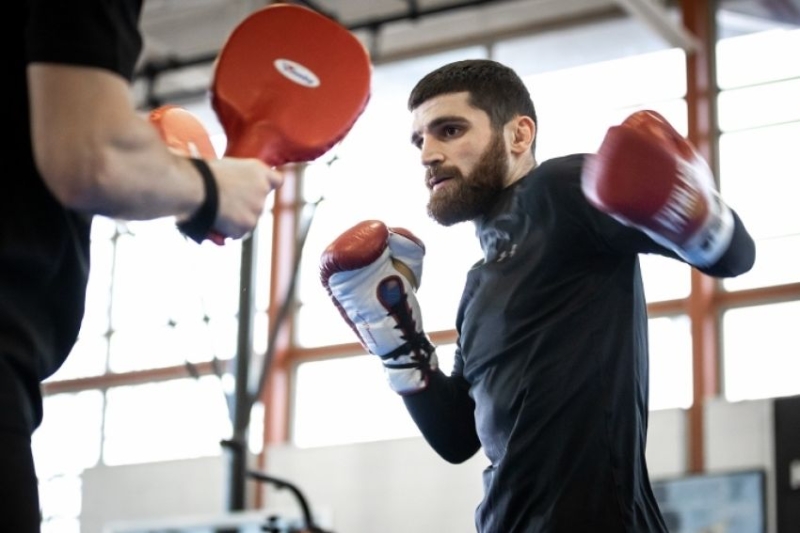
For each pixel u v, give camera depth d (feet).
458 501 27.94
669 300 29.14
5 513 4.12
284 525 16.37
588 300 6.27
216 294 32.09
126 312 34.60
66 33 4.19
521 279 6.39
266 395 32.24
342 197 33.27
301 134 5.34
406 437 29.12
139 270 34.63
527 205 6.48
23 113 4.55
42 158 4.16
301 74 5.43
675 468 26.27
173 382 33.42
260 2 32.27
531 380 6.21
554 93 31.91
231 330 31.91
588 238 6.25
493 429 6.40
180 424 33.06
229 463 22.71
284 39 5.48
